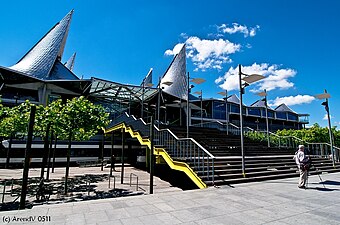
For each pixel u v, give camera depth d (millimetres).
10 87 34312
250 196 6395
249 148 15609
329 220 4391
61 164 24688
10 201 8266
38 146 23594
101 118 11008
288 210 5043
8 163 20734
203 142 14430
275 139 20453
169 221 4285
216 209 5070
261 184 8406
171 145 11688
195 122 44094
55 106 10328
